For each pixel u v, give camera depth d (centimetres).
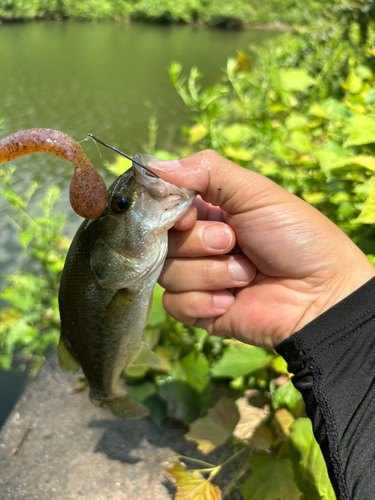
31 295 44
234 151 33
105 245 19
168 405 27
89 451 26
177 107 124
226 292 22
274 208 19
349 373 16
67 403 29
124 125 111
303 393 16
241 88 47
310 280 19
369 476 13
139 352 21
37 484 24
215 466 24
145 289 19
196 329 28
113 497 23
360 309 17
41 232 44
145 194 18
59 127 110
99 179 16
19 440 27
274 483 20
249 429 24
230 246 20
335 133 32
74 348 20
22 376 44
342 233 19
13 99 131
